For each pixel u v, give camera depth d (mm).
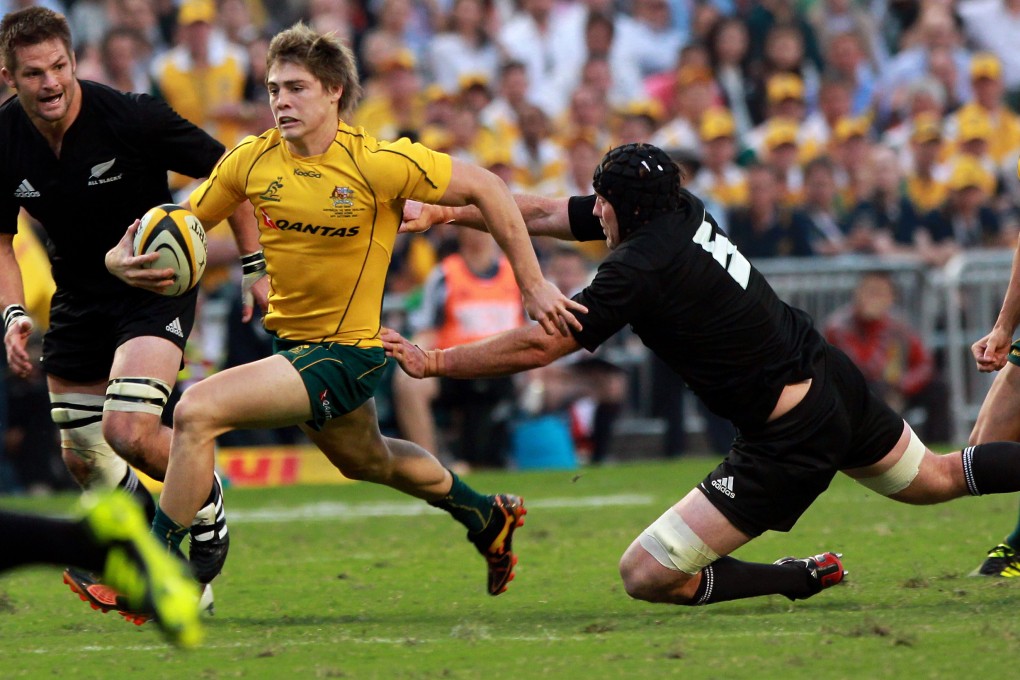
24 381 38906
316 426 17781
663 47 57969
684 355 17656
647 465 41156
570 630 17047
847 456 18297
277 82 17234
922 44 58719
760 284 17844
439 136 43375
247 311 19875
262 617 18781
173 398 28094
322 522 30125
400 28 52625
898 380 43438
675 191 17734
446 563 23531
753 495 17672
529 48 55469
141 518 13422
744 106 55312
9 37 18562
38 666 15609
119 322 19719
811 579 18484
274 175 17625
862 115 58562
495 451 41000
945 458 18766
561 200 19438
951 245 48531
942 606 17719
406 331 40438
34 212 19688
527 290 17641
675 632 16594
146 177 19812
